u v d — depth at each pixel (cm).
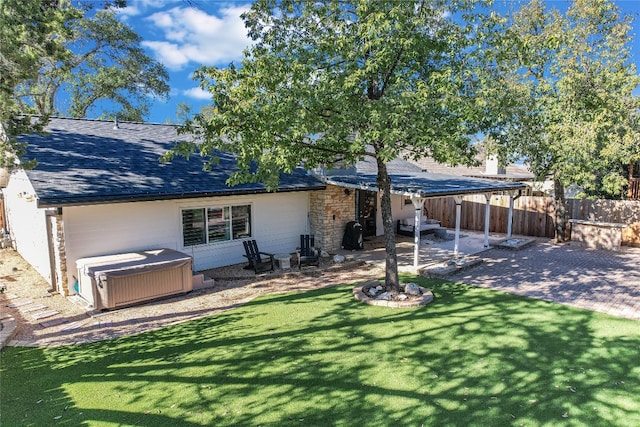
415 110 773
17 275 1202
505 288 1053
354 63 823
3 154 764
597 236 1620
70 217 977
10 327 781
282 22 888
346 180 1411
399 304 898
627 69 1445
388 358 646
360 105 818
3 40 634
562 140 1460
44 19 667
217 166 1330
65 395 548
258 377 591
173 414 501
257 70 793
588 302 930
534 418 483
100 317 864
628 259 1411
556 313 853
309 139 932
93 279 884
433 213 2359
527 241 1669
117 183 997
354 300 954
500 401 520
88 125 1433
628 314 848
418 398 529
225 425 477
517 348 679
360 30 784
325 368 614
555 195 1758
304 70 798
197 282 1063
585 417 484
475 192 1403
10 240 1634
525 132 1495
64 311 898
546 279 1144
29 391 560
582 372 595
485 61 869
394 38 781
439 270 1192
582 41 1457
